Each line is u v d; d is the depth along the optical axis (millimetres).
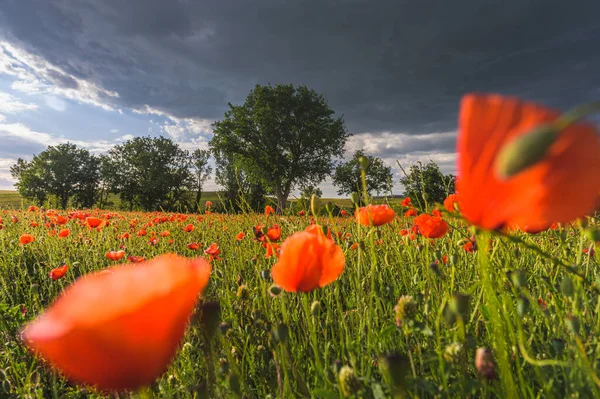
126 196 20500
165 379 627
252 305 778
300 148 16688
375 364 552
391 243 1052
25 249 1932
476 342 486
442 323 555
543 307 536
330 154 16797
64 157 21375
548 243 845
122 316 146
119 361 151
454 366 387
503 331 444
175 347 174
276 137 15945
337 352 604
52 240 1968
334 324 758
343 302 894
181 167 20625
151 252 1781
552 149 151
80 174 21609
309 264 399
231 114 16891
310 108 16594
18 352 834
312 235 406
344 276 965
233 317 691
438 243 1082
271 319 711
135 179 20281
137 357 154
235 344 689
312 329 473
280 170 15906
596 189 148
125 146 20484
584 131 148
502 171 142
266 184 16469
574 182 150
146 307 150
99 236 2014
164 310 156
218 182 18016
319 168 16281
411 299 434
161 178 19359
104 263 1600
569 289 384
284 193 16281
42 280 1475
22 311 1139
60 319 148
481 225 170
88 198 21812
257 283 909
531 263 862
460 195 170
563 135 149
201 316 392
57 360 150
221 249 1552
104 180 20641
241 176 16609
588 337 438
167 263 176
